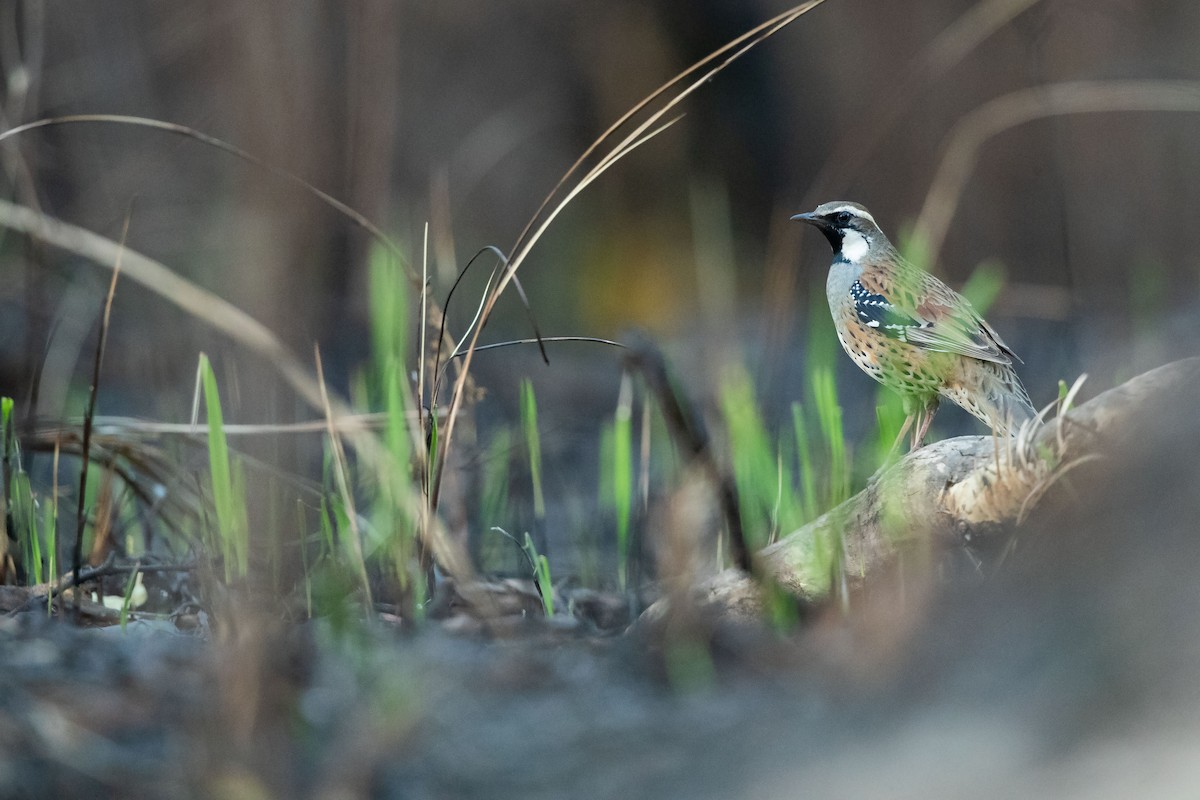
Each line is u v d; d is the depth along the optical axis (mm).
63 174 16875
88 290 14664
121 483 10922
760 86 25594
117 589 9352
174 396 12516
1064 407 7293
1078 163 20906
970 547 7422
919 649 5770
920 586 6730
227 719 5305
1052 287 19625
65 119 8664
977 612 5828
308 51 17562
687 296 24172
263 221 15852
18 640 6648
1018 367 16719
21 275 14672
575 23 25562
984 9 17906
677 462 9344
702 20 26062
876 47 24031
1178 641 4816
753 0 25750
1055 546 5824
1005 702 5012
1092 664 4949
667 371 7348
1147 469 5688
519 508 11641
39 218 10500
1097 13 20562
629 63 25859
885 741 4941
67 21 18469
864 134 22141
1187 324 13914
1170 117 20562
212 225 16250
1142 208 20625
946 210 14156
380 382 10414
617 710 5762
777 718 5453
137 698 5738
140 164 17125
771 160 25734
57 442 9148
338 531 8984
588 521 12727
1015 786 4340
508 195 24938
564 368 19797
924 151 21922
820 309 12039
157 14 18484
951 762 4645
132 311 14719
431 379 10047
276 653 5949
